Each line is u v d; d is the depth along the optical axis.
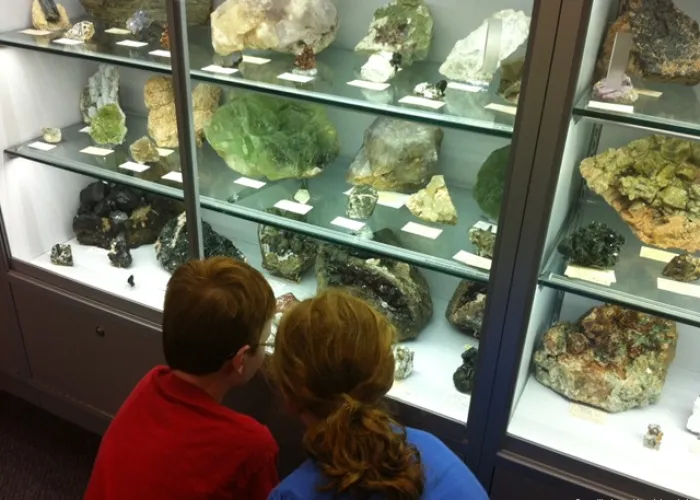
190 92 1.71
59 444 2.25
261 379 1.68
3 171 2.11
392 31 1.73
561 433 1.54
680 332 1.76
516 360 1.41
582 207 1.64
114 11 2.12
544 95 1.18
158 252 2.22
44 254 2.28
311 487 0.96
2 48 2.03
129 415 1.27
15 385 2.43
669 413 1.63
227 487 1.22
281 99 1.88
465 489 0.98
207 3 1.81
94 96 2.23
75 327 2.12
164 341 1.28
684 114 1.29
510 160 1.25
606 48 1.40
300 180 1.91
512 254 1.33
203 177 1.90
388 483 0.88
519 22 1.52
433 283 1.97
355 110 1.55
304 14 1.76
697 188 1.44
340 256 1.87
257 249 2.21
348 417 0.92
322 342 0.98
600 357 1.65
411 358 1.74
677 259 1.45
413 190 1.82
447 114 1.47
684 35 1.41
